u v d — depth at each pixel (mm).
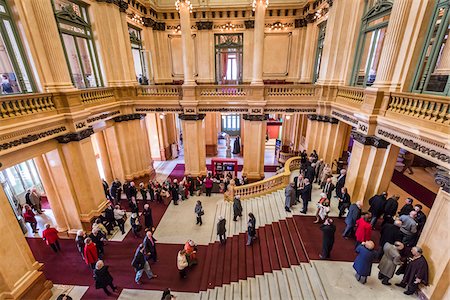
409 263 4520
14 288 5262
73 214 7934
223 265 6852
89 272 6715
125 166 11242
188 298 6012
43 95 6379
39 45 6441
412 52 5371
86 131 7789
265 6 9219
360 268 4773
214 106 10695
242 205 9516
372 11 7266
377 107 6195
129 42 10492
